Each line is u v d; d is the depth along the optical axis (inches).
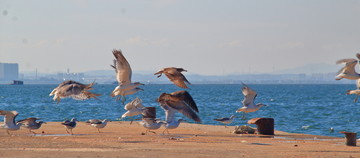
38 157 666.2
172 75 784.9
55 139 960.9
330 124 1967.3
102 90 7741.1
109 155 697.0
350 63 1045.2
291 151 826.8
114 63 904.9
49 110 2743.6
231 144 931.3
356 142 1055.6
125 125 1381.6
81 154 700.7
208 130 1286.9
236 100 4227.4
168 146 856.3
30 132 1117.7
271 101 4141.2
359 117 2342.5
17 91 6776.6
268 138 1111.6
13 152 713.0
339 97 5064.0
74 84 679.1
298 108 3107.8
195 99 4448.8
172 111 1068.5
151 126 1069.8
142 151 752.3
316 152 823.7
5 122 1052.5
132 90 907.4
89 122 1175.0
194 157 705.6
